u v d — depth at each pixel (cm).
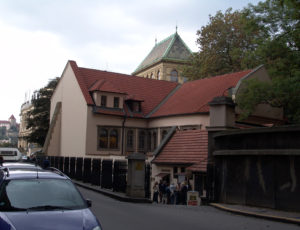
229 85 3175
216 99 1738
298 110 1972
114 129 3603
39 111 5100
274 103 2039
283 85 1853
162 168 2425
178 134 2569
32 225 552
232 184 1445
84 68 3947
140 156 1697
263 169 1288
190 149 2298
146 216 1148
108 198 1761
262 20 1944
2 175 739
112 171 2003
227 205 1390
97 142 3481
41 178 719
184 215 1195
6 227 547
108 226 945
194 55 4697
